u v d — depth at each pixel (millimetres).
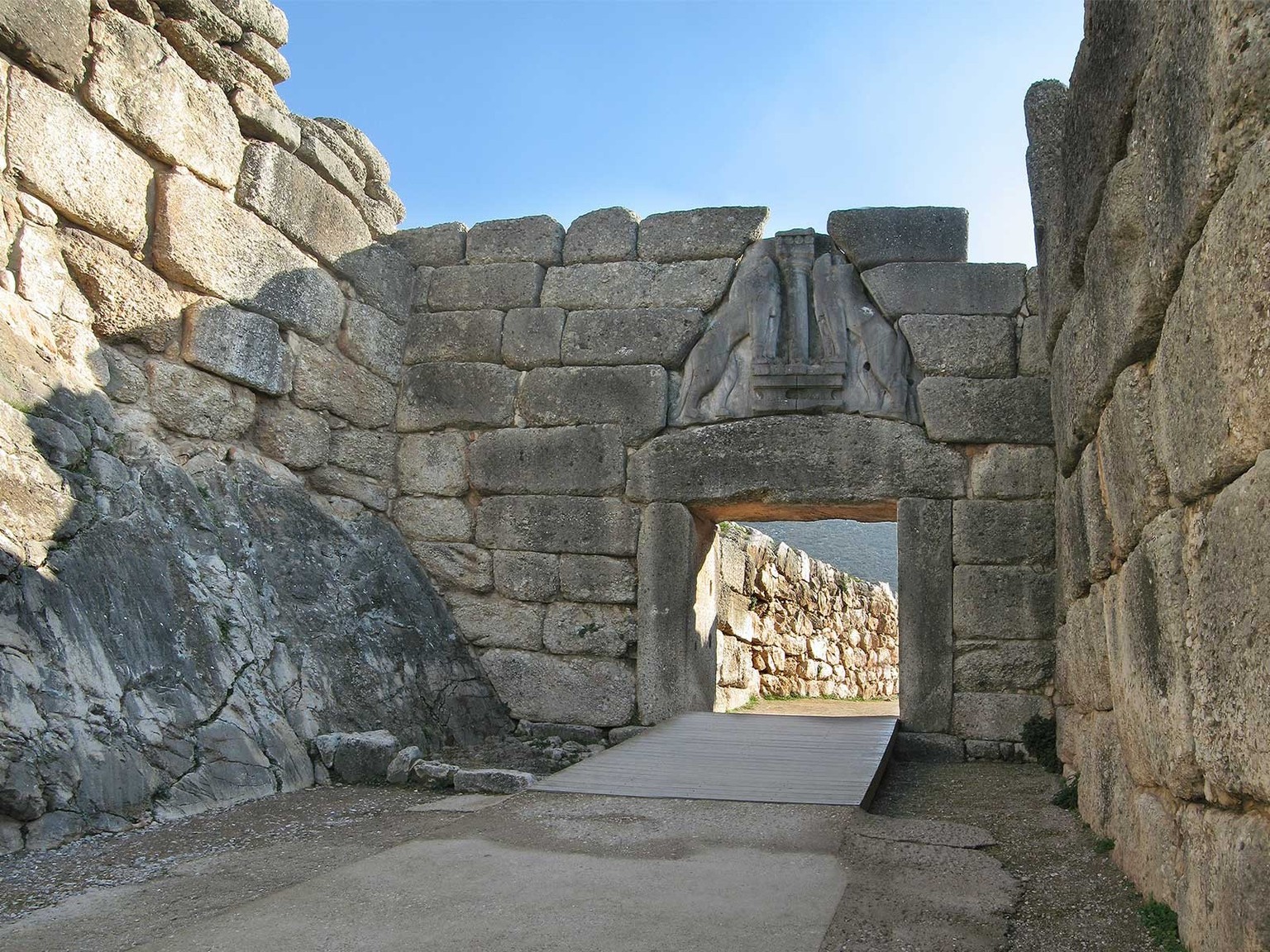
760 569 12680
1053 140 7273
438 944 3529
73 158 6867
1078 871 4691
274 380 8453
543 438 9625
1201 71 3057
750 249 9602
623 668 9227
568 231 10000
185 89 7754
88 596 5973
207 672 6520
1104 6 4438
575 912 3863
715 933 3646
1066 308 5977
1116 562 4918
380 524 9547
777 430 9117
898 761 8406
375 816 5887
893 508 9203
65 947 3584
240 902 4109
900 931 3734
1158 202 3611
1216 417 3027
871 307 9203
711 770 6445
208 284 7875
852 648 15445
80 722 5465
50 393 6465
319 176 9266
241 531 7695
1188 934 3516
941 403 8875
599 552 9391
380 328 9781
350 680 7793
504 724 9297
